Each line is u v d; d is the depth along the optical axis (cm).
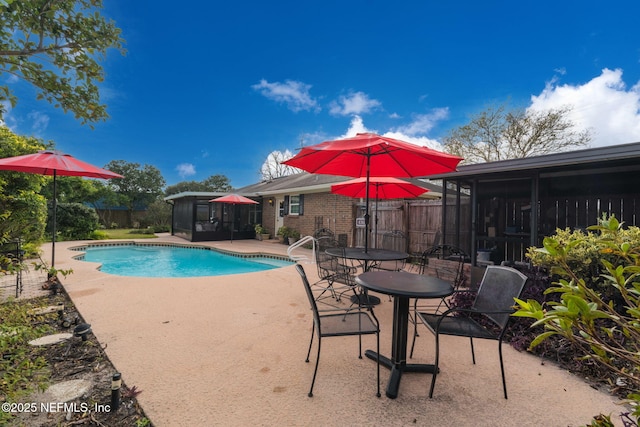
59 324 373
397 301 264
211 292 531
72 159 534
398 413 217
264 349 312
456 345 331
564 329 121
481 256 648
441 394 240
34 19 215
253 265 1056
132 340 328
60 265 757
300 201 1384
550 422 210
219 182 3528
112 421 206
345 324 274
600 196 605
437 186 1617
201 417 210
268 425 204
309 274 696
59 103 254
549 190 666
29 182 707
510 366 286
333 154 409
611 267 142
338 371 272
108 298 484
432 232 866
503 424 208
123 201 2828
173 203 1823
